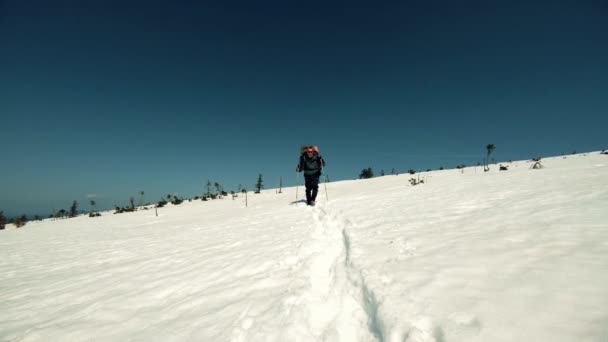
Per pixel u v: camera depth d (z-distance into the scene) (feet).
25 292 12.34
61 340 7.27
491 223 11.15
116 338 6.97
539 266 6.37
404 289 6.48
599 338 3.87
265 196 69.41
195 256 14.61
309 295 7.91
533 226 9.69
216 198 90.07
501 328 4.45
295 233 16.98
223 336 6.22
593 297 4.83
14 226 70.38
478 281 6.19
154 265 13.96
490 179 33.09
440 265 7.47
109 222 55.36
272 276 9.70
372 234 12.48
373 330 6.14
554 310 4.66
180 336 6.51
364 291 7.36
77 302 10.05
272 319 6.66
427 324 5.12
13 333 8.11
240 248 14.82
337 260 11.02
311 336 6.17
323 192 53.21
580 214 10.26
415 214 16.06
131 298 9.59
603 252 6.62
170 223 39.99
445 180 44.24
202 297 8.73
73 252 22.81
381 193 34.04
